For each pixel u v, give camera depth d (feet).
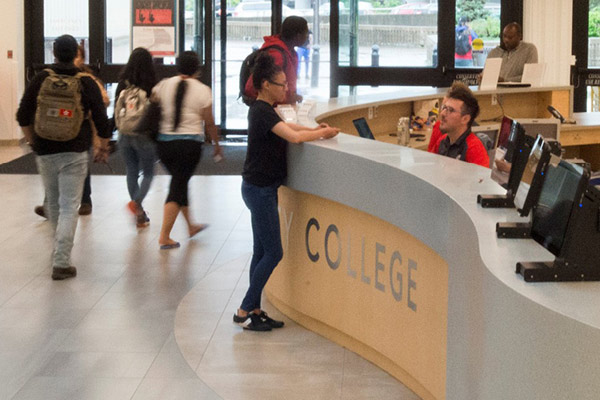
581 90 44.45
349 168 15.05
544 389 7.64
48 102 20.29
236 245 24.66
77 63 26.71
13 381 14.99
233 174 36.65
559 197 8.72
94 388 14.67
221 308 18.99
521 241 9.53
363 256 15.47
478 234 9.75
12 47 43.91
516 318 8.01
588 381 7.25
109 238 25.36
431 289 13.24
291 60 21.83
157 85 24.03
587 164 8.30
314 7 45.55
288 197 17.87
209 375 15.17
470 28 44.78
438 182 12.32
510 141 11.74
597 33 44.14
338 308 16.42
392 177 13.62
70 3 45.44
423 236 12.55
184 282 20.99
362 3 45.32
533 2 43.50
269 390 14.48
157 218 28.02
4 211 28.89
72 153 20.81
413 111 30.94
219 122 46.65
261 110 16.57
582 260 8.33
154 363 15.79
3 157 40.57
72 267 21.44
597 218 8.27
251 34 46.14
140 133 24.70
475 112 17.04
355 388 14.51
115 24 45.68
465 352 9.88
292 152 16.90
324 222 16.61
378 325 15.15
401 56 45.44
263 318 17.63
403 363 14.35
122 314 18.58
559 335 7.46
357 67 45.55
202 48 45.96
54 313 18.65
